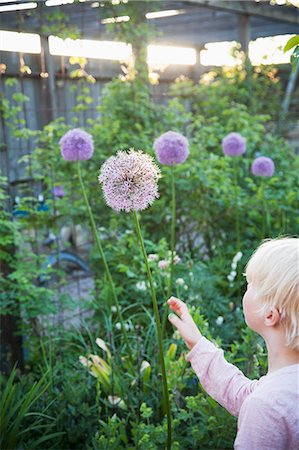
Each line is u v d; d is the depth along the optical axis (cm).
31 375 277
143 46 430
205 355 137
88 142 274
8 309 315
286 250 114
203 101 568
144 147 397
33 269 330
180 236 424
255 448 108
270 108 659
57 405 246
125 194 172
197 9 632
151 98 463
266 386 111
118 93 425
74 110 425
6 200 343
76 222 379
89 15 529
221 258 377
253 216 410
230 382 132
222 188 391
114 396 243
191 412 215
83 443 236
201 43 774
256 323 118
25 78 439
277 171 493
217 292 334
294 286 109
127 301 341
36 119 462
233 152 352
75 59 422
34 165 371
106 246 358
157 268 313
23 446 225
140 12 423
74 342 328
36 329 337
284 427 106
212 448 212
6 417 225
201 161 413
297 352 113
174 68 693
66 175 375
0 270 329
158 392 241
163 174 389
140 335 301
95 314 347
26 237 345
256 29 793
